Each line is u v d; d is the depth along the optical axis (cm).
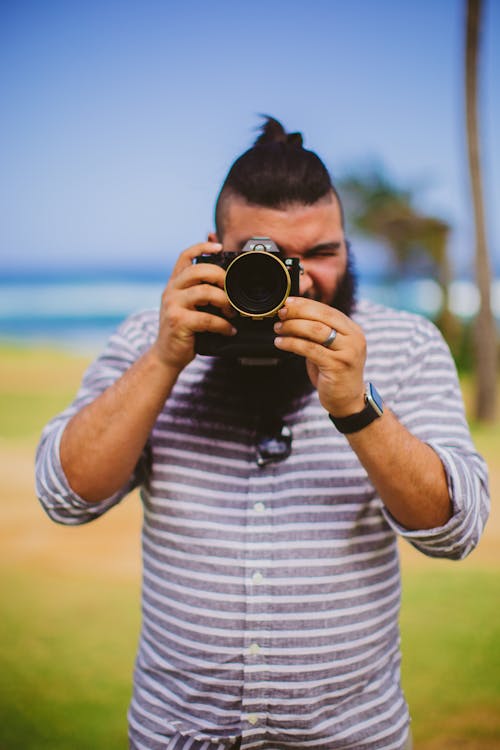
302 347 133
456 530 142
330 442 156
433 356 165
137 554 527
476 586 445
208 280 143
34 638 391
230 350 147
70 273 5888
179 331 143
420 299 1667
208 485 156
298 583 150
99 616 419
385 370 163
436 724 303
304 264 156
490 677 339
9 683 346
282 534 152
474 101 999
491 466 746
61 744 299
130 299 4288
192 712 155
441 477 141
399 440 139
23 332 3055
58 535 565
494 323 1024
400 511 144
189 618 154
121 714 322
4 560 510
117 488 156
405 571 474
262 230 154
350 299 166
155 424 164
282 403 157
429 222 1597
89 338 2844
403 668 348
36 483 158
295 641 150
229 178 161
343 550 152
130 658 371
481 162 1020
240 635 151
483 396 1018
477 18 992
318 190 156
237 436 157
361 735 153
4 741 299
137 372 148
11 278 5284
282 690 150
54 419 167
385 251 1642
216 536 154
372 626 155
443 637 379
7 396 1224
